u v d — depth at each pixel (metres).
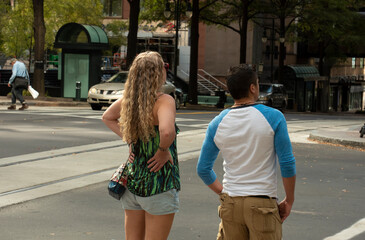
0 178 10.85
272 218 4.50
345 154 16.12
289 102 61.31
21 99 27.28
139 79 4.76
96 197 9.56
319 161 14.52
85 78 37.81
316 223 8.20
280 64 55.97
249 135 4.52
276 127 4.50
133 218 5.01
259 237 4.48
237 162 4.57
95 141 16.73
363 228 7.96
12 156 13.63
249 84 4.64
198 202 9.34
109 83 30.61
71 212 8.53
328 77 67.44
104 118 5.11
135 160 4.86
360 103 99.81
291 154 4.52
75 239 7.16
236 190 4.55
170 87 30.64
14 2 50.09
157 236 4.88
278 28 58.44
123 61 56.78
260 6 49.62
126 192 4.92
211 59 65.44
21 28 48.97
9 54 50.84
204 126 22.11
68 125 20.91
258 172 4.52
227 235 4.67
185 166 12.97
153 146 4.80
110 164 12.81
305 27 55.16
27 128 19.55
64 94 38.25
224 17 50.41
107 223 7.95
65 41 38.09
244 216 4.51
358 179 12.01
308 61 77.62
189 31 61.66
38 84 37.59
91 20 53.09
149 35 60.41
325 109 69.25
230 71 4.71
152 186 4.79
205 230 7.68
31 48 51.06
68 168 12.16
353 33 60.72
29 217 8.19
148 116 4.73
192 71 43.44
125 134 4.83
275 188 4.57
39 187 10.18
